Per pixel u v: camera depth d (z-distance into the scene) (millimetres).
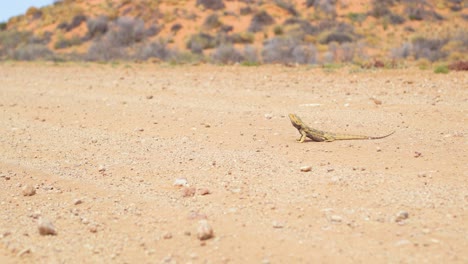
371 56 28250
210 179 7059
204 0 49625
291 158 7867
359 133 9328
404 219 5320
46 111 12930
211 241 5070
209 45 40531
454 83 14008
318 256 4629
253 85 15445
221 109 12117
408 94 12875
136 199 6445
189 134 9891
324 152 8102
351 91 13695
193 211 5906
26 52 33375
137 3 50312
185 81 16844
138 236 5312
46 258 4898
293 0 51594
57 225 5719
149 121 11227
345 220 5379
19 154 8984
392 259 4484
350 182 6539
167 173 7488
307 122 10406
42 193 6867
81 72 20922
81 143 9633
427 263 4375
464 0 50406
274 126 10234
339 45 36250
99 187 7008
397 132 9234
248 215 5691
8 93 16062
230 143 9031
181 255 4809
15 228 5672
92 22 46969
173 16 47250
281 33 42906
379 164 7281
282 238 5047
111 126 10961
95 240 5273
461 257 4449
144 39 42656
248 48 28906
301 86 14906
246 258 4672
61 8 53750
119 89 15727
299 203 5957
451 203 5676
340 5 48781
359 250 4699
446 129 9234
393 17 45750
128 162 8188
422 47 29016
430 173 6734
